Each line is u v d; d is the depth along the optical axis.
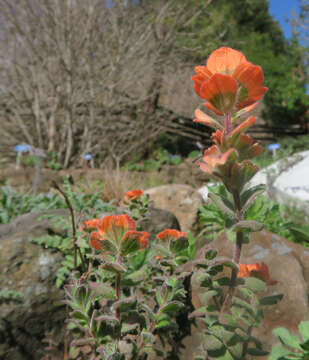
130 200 1.77
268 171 4.86
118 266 0.86
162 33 8.72
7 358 1.42
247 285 0.87
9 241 1.73
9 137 8.46
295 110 15.62
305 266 1.67
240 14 17.62
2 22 7.22
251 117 0.69
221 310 0.90
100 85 7.83
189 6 9.10
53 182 1.35
